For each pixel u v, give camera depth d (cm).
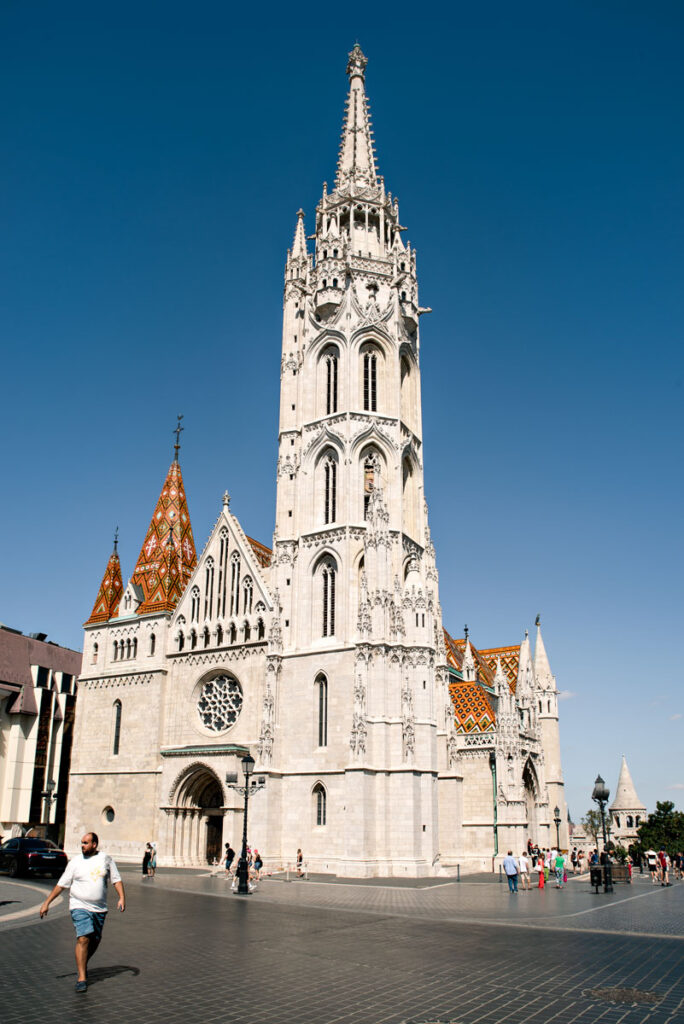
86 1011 1794
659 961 2509
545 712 12588
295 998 1959
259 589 8344
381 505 8012
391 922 3534
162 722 8606
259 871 6562
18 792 9731
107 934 3006
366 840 6969
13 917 3316
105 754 8850
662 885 6825
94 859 2061
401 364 9438
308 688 7800
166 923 3378
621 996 1992
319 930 3209
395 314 9112
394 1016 1800
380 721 7375
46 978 2133
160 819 8000
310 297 9350
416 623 7794
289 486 8694
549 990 2064
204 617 8700
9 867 5738
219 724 8281
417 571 8006
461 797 8362
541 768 9938
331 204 9738
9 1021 1697
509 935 3133
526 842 8438
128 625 9181
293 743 7719
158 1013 1794
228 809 7506
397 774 7256
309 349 9131
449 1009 1864
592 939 3022
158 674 8712
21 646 10762
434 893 5412
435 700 8469
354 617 7875
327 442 8625
